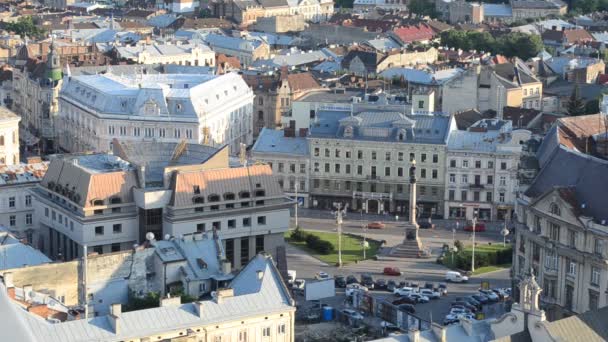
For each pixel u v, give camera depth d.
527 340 197.25
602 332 199.50
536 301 196.88
